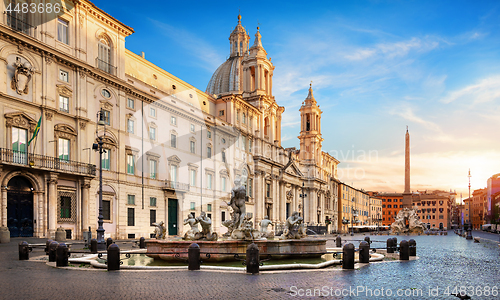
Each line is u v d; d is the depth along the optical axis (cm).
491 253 2670
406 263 1816
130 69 4444
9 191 3000
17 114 3044
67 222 3403
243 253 1695
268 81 7681
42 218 3170
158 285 1112
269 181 7350
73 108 3553
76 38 3619
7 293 977
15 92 3066
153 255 1795
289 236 2094
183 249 1705
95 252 2088
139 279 1218
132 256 2059
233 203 1908
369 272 1445
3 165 2902
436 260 2039
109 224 3841
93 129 3734
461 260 2088
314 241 1919
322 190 10306
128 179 4128
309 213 9575
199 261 1442
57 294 972
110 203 3878
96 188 3703
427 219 17600
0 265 1548
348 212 12769
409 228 8381
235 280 1209
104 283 1140
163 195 4619
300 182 9069
